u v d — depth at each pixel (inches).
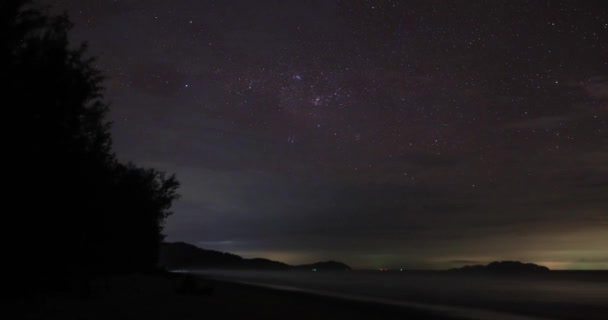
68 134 527.8
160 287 1176.2
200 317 636.7
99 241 817.5
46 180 510.6
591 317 1307.8
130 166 1392.7
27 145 473.4
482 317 1227.2
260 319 682.8
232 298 1115.3
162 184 1731.1
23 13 474.6
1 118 446.6
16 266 541.0
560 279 7145.7
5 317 478.3
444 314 1272.1
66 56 513.7
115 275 1379.2
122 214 1140.5
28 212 502.9
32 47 478.9
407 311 1295.5
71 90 510.3
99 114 566.9
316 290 2368.4
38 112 484.7
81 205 592.7
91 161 589.9
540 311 1483.8
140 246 1627.7
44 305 584.4
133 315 599.5
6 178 465.7
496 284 4598.9
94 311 597.3
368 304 1465.3
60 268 660.1
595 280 6382.9
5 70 452.4
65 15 510.3
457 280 6328.7
